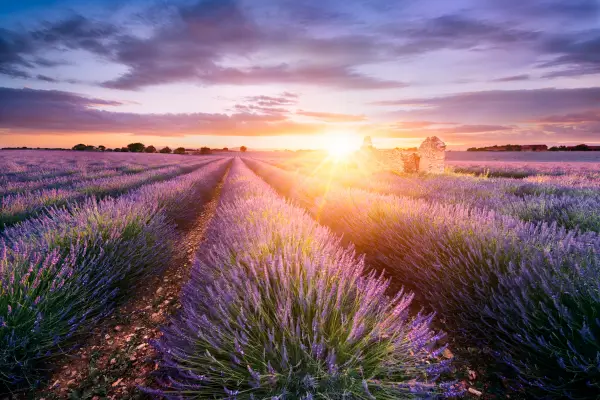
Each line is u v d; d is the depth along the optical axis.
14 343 2.31
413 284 3.92
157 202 7.09
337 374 1.78
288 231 3.64
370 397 1.71
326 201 8.15
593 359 2.02
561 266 2.76
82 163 27.86
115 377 2.45
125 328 3.17
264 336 2.01
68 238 3.88
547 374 2.23
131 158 41.53
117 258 3.72
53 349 2.73
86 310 3.12
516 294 2.58
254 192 9.33
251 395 1.64
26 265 3.08
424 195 9.19
